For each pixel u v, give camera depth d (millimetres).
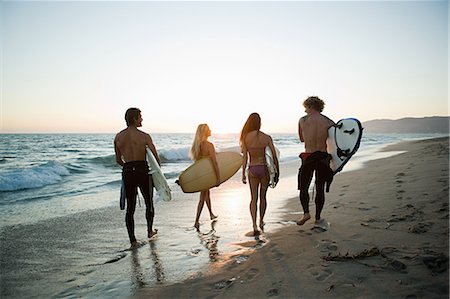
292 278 2869
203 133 5426
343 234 3893
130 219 4402
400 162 11844
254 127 4680
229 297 2703
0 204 7488
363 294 2414
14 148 34062
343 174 9922
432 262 2721
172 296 2885
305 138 4562
